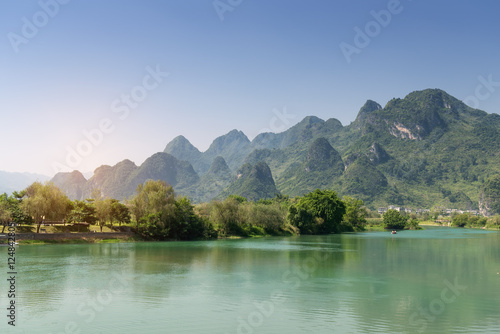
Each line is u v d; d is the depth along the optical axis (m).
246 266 78.44
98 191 140.38
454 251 111.62
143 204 140.88
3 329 37.91
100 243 123.69
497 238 178.00
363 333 37.28
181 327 38.62
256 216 179.62
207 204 177.88
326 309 45.41
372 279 64.69
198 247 118.25
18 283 59.22
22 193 121.25
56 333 36.81
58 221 132.12
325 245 130.12
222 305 46.91
